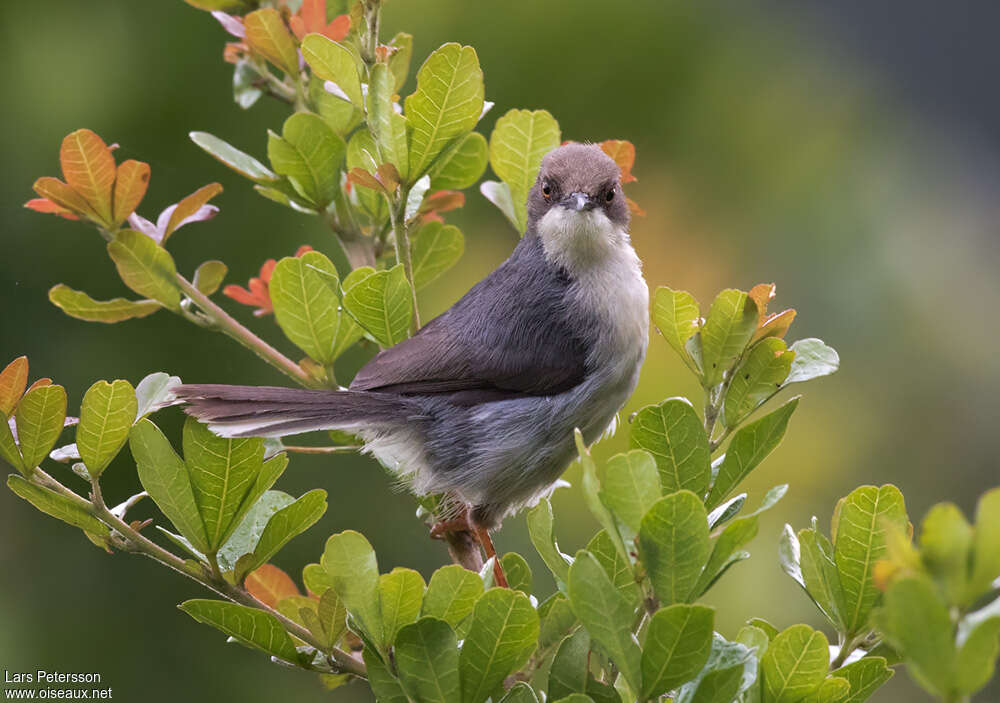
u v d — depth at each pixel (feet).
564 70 35.99
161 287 26.71
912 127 44.80
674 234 35.37
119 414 20.54
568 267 29.91
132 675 32.73
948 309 39.32
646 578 17.02
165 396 22.81
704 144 36.70
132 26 33.50
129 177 25.68
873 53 58.75
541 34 35.65
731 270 35.24
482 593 17.58
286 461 21.24
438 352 29.14
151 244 26.30
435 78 23.97
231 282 34.58
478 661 17.12
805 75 38.34
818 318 37.50
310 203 27.53
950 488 37.35
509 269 30.45
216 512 20.68
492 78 35.86
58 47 33.01
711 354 22.54
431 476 29.35
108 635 32.58
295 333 27.20
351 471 34.68
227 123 34.19
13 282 32.96
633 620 17.99
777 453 35.06
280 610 23.24
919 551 12.62
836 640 33.45
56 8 33.01
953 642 12.23
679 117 36.55
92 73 33.19
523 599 16.80
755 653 16.83
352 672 20.44
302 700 33.65
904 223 39.68
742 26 37.96
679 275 34.94
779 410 19.83
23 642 31.71
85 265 33.30
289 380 34.35
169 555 20.95
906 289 38.42
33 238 33.04
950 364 38.09
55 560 32.99
